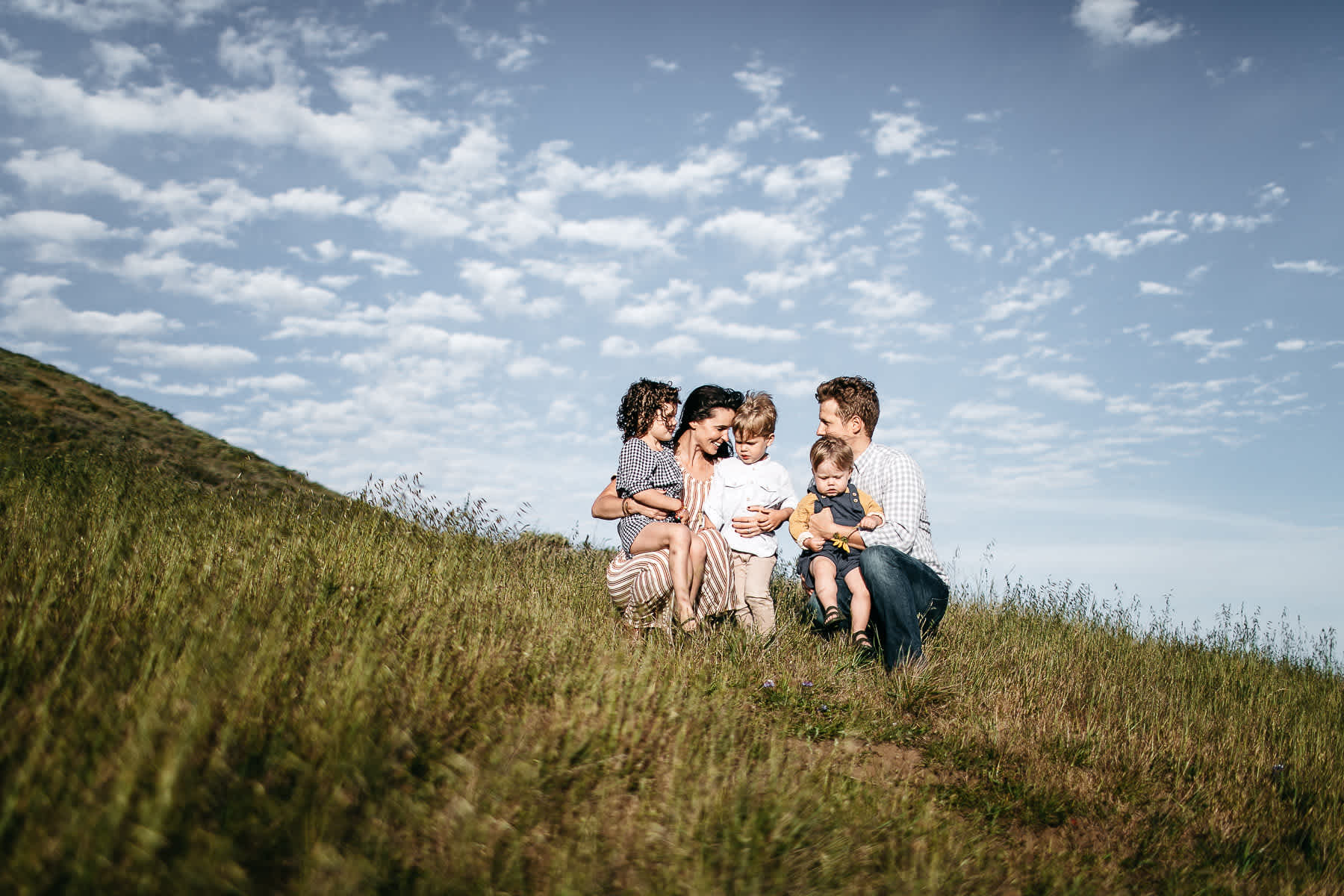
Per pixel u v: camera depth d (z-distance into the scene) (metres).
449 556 5.32
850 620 5.26
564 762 2.72
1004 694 4.82
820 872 2.42
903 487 5.24
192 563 4.04
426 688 2.94
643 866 2.33
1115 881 2.96
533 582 5.34
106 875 1.69
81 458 6.92
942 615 5.32
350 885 1.79
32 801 1.86
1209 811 3.74
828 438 5.56
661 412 5.16
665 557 4.84
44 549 3.82
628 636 4.59
